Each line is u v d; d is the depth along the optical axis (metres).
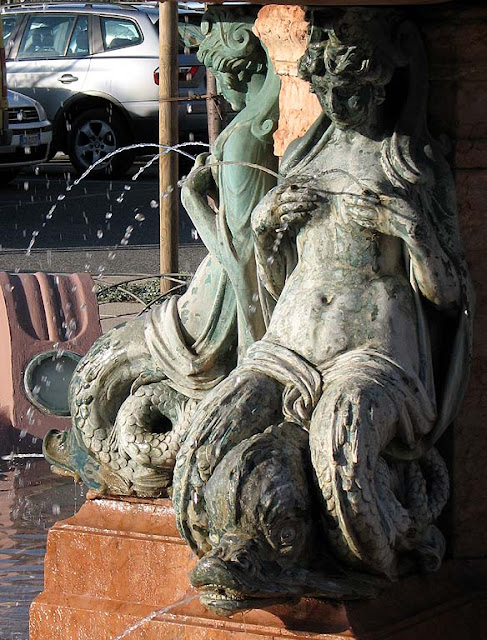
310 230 4.46
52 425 8.10
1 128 19.97
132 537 4.97
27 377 7.62
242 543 4.05
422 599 4.50
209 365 5.01
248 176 4.89
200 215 5.03
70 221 17.92
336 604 4.32
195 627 4.51
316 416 4.14
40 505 6.96
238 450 4.12
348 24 4.20
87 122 21.36
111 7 21.55
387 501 4.18
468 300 4.47
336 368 4.29
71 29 21.44
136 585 4.94
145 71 21.14
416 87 4.45
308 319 4.39
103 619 4.86
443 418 4.45
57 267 14.70
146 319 5.20
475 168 4.52
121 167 21.56
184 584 4.82
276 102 4.95
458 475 4.68
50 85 21.20
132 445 5.07
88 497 5.26
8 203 19.41
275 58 4.86
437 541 4.56
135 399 5.14
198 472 4.21
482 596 4.64
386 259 4.41
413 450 4.39
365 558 4.15
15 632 5.29
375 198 4.28
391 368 4.27
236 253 4.87
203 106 19.91
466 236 4.54
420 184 4.36
